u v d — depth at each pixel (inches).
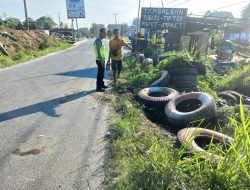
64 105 247.0
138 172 118.6
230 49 762.8
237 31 859.4
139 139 165.8
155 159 119.4
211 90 307.0
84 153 153.6
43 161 145.0
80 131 185.5
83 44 1594.5
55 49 1048.2
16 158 148.1
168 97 251.8
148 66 405.1
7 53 648.4
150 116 241.3
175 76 316.2
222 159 115.6
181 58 323.6
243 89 323.3
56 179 128.8
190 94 233.3
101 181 127.2
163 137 174.6
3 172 134.3
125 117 206.7
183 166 118.9
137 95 274.2
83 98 271.7
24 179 128.6
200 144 163.5
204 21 784.3
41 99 267.3
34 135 178.7
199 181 109.8
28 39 933.8
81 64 569.0
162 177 109.9
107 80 371.6
